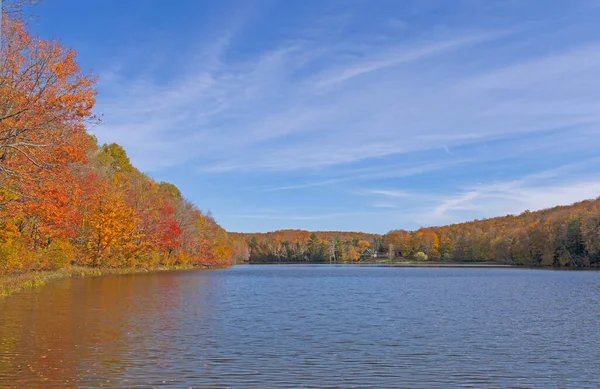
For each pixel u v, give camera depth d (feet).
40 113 84.02
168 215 286.46
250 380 40.14
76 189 108.06
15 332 59.00
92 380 39.22
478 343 57.00
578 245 387.34
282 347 53.42
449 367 45.44
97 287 126.21
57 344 52.47
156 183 361.30
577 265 384.27
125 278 172.45
